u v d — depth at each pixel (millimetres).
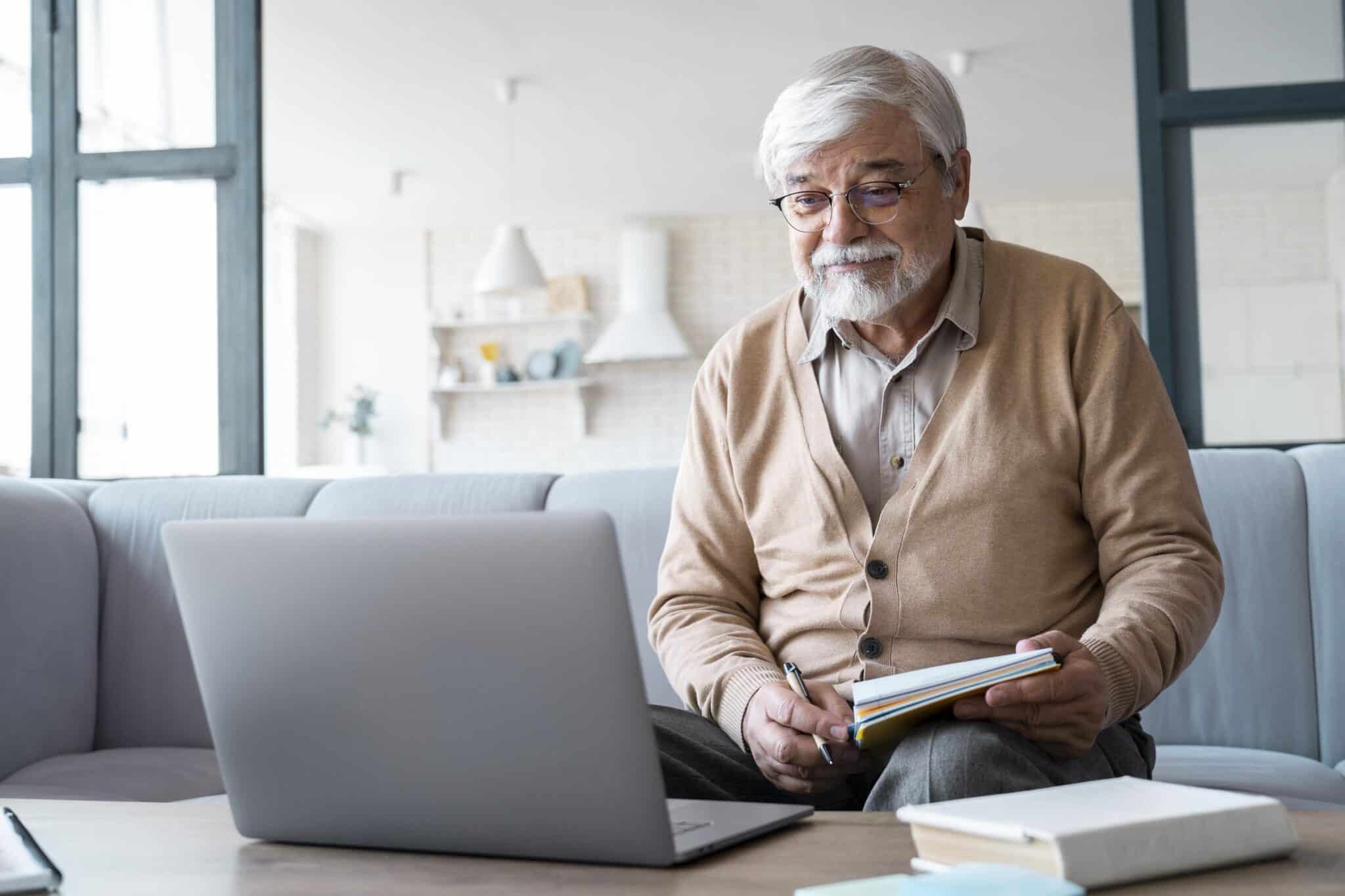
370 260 9039
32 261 2961
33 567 2207
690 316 8797
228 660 917
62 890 816
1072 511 1463
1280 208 2895
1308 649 2061
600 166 7609
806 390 1559
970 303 1500
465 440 8938
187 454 2900
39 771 2049
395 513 2307
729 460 1604
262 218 2908
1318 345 3672
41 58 2977
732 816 969
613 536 789
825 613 1481
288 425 8625
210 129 2934
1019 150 7352
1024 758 1105
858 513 1481
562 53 5734
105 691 2363
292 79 6016
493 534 816
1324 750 2033
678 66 5918
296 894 800
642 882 797
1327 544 2070
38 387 2939
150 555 2396
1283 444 2617
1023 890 678
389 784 887
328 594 871
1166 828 753
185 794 1939
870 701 1069
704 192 8266
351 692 879
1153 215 2627
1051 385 1465
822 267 1494
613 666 801
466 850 886
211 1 2924
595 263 8969
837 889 703
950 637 1414
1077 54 5793
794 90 1499
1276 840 789
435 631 842
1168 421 1469
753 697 1316
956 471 1440
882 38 5578
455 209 8555
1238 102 2580
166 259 2939
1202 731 2086
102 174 2943
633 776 815
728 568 1596
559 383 8586
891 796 1123
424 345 8969
